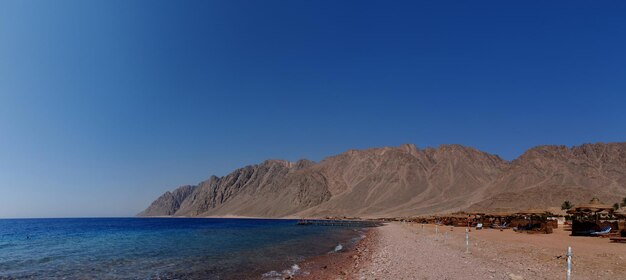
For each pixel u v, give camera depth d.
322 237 62.78
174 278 23.47
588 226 39.78
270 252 38.38
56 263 30.86
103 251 40.34
